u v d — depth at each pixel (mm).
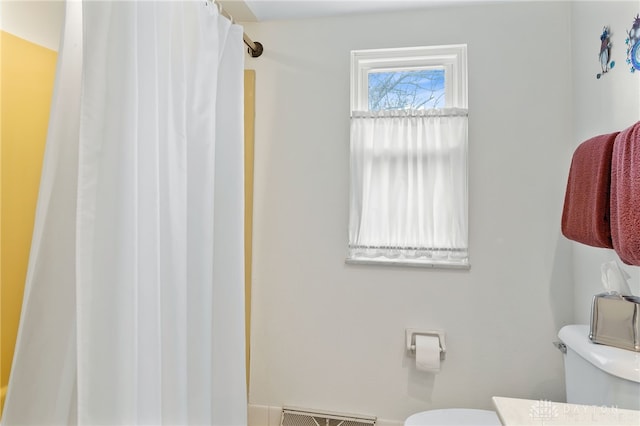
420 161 1618
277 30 1766
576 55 1490
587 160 1064
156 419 919
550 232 1536
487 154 1589
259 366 1739
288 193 1740
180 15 1089
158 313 936
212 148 1246
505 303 1562
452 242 1582
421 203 1626
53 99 844
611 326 1029
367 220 1656
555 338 1521
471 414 1369
